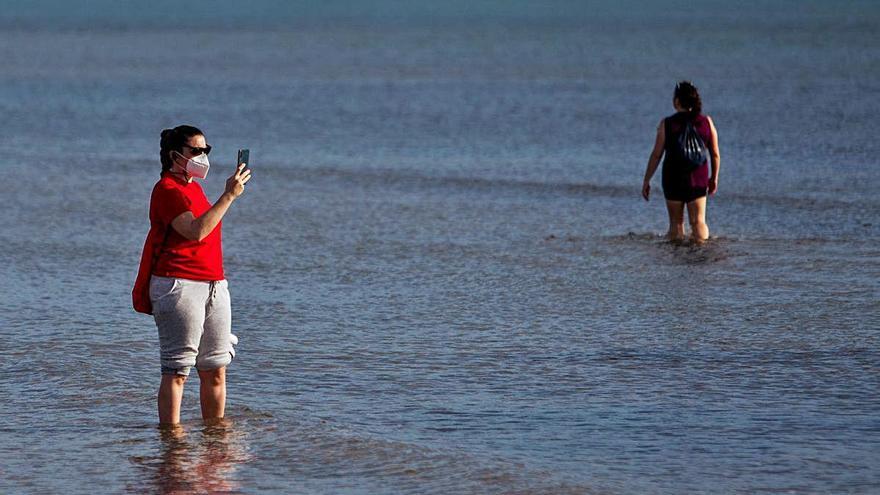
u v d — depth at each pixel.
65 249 37.00
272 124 79.00
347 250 36.19
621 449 18.16
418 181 51.38
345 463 17.78
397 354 24.09
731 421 19.41
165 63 161.25
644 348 24.27
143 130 76.69
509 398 20.94
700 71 124.94
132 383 22.09
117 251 36.66
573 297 29.28
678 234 37.09
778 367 22.62
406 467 17.55
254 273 32.94
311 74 133.00
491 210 43.44
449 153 61.16
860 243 35.62
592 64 142.25
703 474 17.03
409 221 41.34
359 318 27.38
